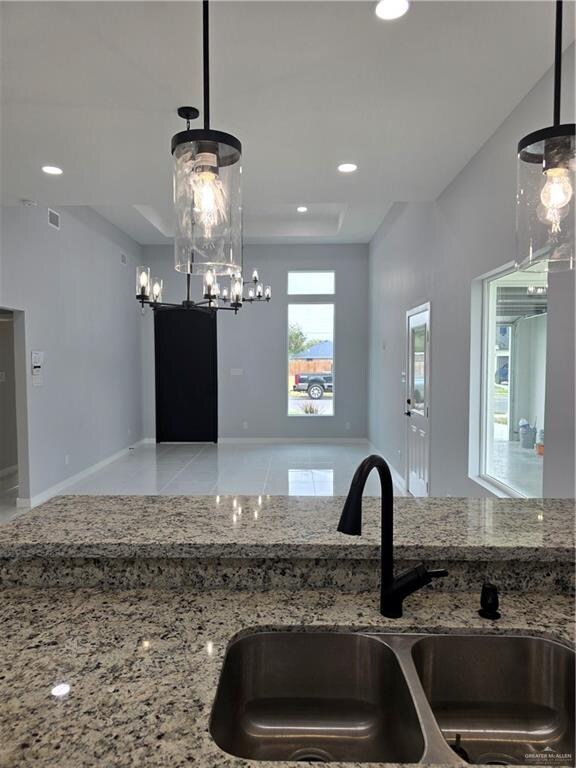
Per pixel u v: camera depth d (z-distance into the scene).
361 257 8.04
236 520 1.36
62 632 0.99
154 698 0.78
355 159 3.28
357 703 1.01
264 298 6.28
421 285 4.68
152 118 2.67
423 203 4.57
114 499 1.60
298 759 0.95
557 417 2.22
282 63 2.19
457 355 3.66
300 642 1.02
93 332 6.12
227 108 2.58
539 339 2.65
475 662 1.01
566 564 1.17
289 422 8.23
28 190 3.83
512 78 2.33
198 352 8.17
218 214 1.52
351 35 2.00
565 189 1.37
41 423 4.85
